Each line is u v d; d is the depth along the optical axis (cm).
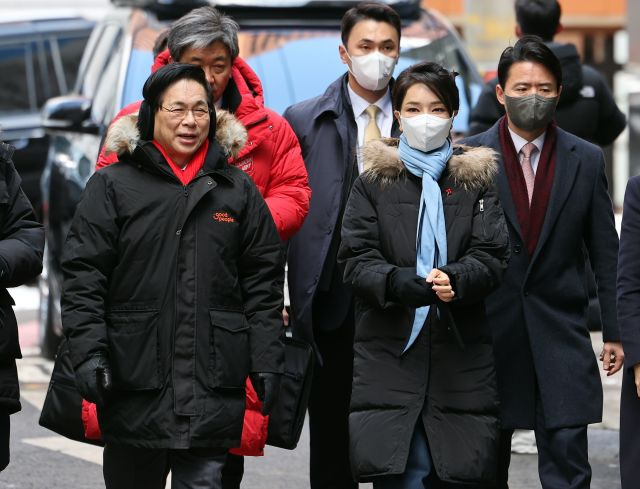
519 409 1412
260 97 1426
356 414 1292
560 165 1423
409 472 1284
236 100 1404
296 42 2142
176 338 1200
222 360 1205
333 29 2188
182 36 1362
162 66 1265
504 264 1284
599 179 1435
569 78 1847
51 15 4084
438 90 1297
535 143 1434
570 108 1861
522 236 1417
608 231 1434
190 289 1205
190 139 1223
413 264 1288
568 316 1425
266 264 1248
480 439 1269
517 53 1409
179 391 1193
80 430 1271
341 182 1486
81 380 1186
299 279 1480
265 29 2172
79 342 1191
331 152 1498
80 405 1262
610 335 1425
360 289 1276
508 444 1437
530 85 1401
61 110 2245
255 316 1242
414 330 1280
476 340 1286
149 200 1209
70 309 1201
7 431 1225
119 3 2462
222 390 1209
